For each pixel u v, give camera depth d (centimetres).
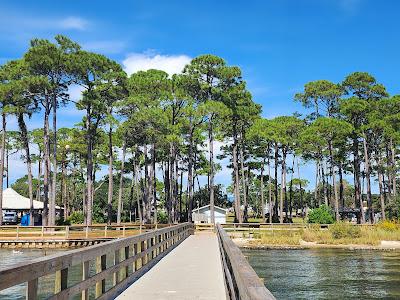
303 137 4716
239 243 3244
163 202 7175
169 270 1039
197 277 919
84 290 545
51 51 3400
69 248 2780
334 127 4566
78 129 4962
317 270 1988
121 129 3922
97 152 5306
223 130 4984
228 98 4384
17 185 7931
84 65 3438
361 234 3347
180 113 4291
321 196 7731
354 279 1730
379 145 5288
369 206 4875
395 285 1582
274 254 2683
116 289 723
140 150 4906
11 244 2861
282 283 1662
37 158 5647
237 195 4700
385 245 3064
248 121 5016
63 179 5819
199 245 1947
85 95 3606
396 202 4669
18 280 351
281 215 5044
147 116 3778
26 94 3512
